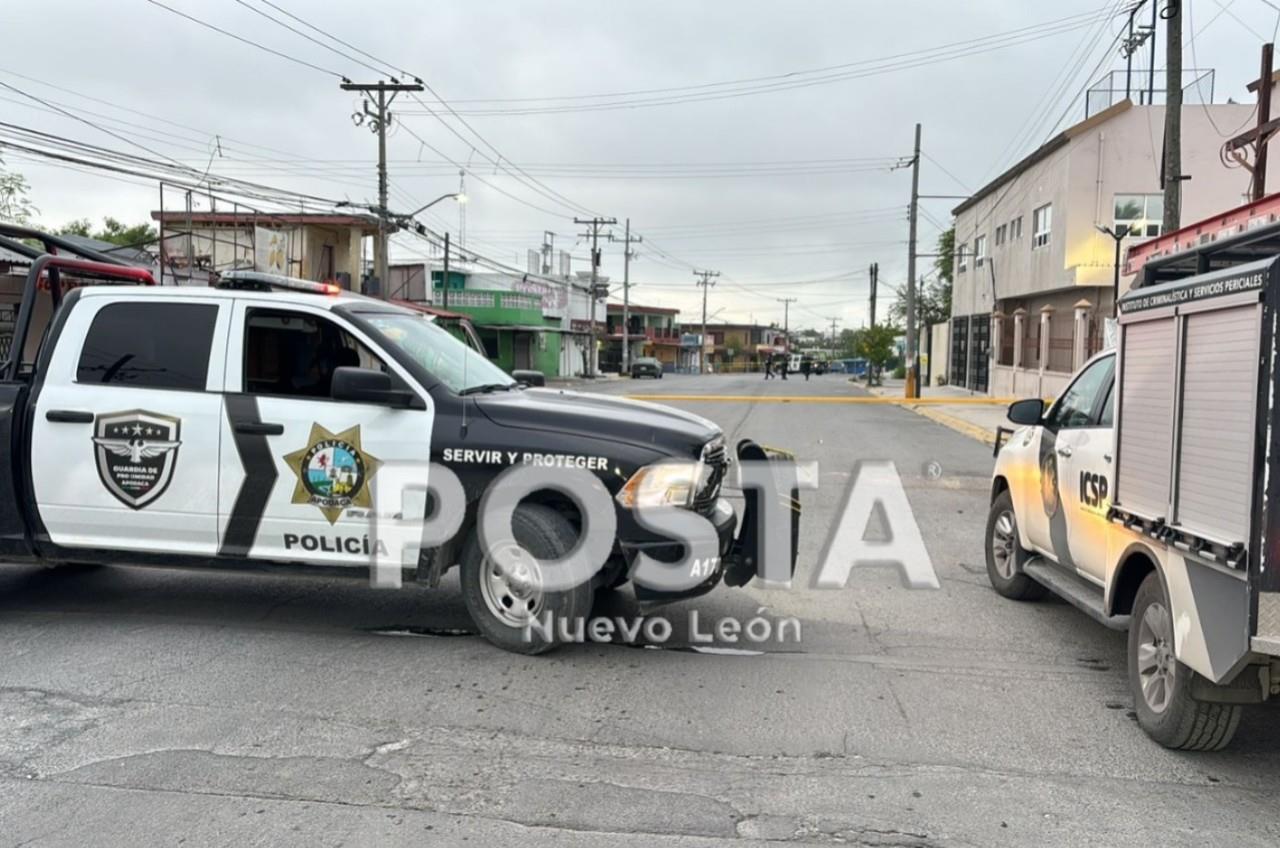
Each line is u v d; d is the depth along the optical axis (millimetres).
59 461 5523
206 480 5410
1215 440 3750
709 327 129000
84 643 5500
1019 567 6598
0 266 11281
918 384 35156
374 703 4660
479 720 4480
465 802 3688
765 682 5051
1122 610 4855
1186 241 5305
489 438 5215
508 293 55312
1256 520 3465
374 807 3635
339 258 40156
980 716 4641
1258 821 3646
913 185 35844
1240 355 3580
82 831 3422
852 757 4160
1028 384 32031
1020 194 32906
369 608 6273
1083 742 4355
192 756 4047
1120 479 4680
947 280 62750
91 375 5598
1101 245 27578
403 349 5484
